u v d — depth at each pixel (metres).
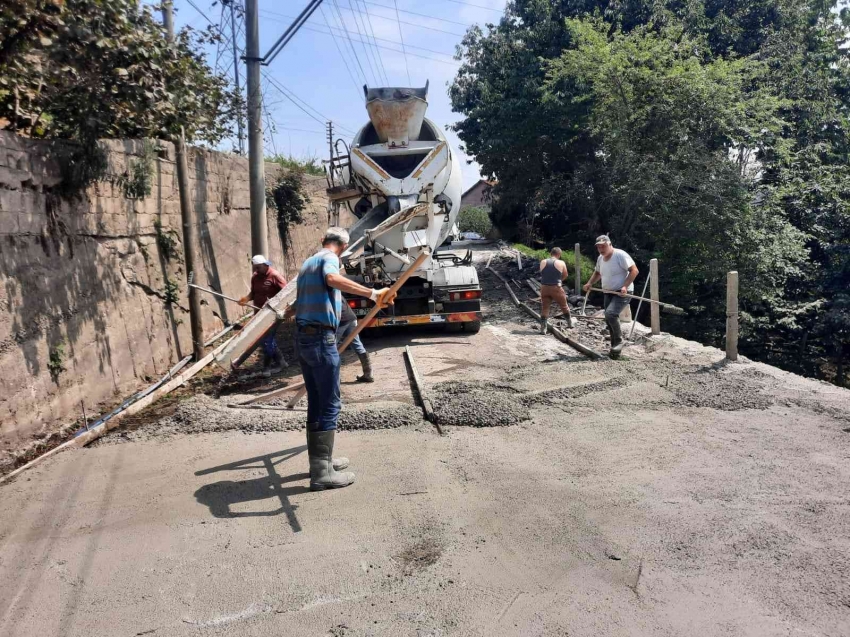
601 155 21.06
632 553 3.40
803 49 21.47
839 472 4.36
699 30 20.83
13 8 5.47
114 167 7.35
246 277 12.91
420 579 3.23
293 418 6.00
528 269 17.19
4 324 5.37
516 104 22.02
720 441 5.04
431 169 9.61
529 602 2.99
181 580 3.30
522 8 23.97
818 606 2.88
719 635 2.71
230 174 12.24
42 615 3.04
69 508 4.24
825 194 19.03
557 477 4.44
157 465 5.00
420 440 5.29
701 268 17.33
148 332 8.22
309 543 3.65
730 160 17.61
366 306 9.66
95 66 6.29
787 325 18.98
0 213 5.41
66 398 6.23
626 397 6.23
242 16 11.66
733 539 3.50
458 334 10.45
